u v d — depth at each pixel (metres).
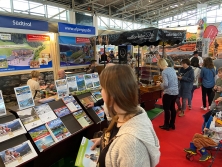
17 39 4.43
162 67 3.08
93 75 2.63
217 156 2.46
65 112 1.99
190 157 2.35
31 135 1.61
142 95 4.08
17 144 1.48
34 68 4.88
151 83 4.42
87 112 2.24
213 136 2.15
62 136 1.79
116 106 0.67
